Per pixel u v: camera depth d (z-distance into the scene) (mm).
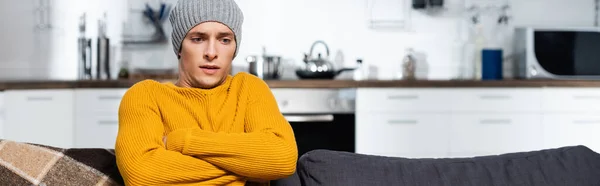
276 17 5160
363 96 4535
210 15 1628
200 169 1502
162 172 1488
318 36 5172
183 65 1670
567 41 4832
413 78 5000
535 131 4617
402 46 5203
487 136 4590
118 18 5129
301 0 5160
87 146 4520
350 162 1715
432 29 5199
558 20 5234
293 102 4523
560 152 1802
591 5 5238
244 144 1515
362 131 4543
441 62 5199
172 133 1549
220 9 1640
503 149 4602
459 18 5203
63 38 5133
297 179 1697
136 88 1645
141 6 5129
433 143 4562
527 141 4613
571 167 1747
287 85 4496
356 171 1691
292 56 5160
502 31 5207
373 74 5191
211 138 1506
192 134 1517
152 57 5133
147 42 5109
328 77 4746
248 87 1697
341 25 5172
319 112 4539
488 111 4590
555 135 4625
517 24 5219
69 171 1533
